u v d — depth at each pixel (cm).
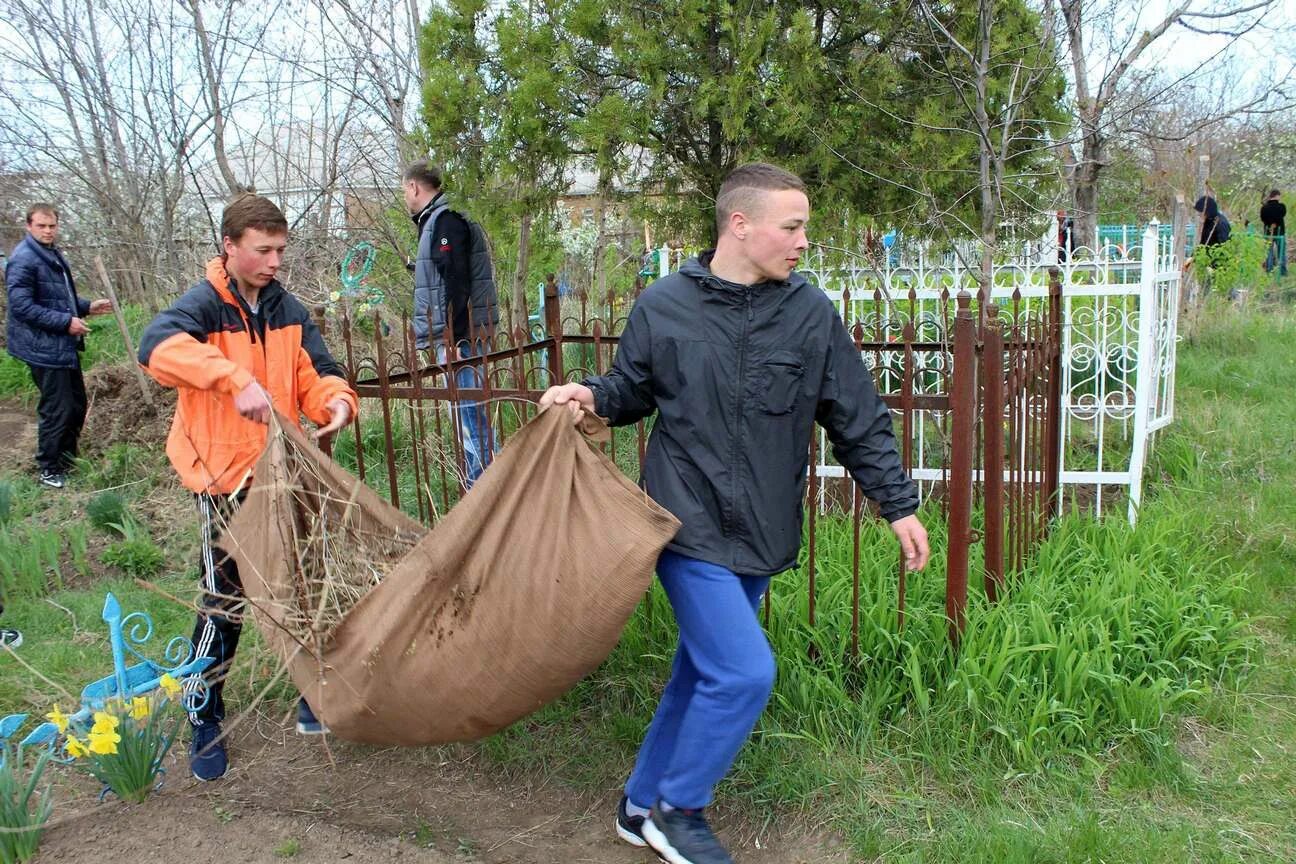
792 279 266
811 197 520
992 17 484
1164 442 619
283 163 1088
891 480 267
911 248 591
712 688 254
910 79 532
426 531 308
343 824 304
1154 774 304
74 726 321
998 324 353
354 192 924
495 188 541
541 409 259
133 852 287
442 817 310
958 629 339
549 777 328
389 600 257
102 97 904
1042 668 329
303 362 327
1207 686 345
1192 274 923
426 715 259
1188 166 1199
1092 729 321
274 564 283
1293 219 1706
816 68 489
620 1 485
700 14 474
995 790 299
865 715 323
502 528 252
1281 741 324
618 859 289
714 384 257
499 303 762
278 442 288
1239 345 895
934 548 416
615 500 252
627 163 512
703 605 255
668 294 264
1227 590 404
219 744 328
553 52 498
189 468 309
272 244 299
